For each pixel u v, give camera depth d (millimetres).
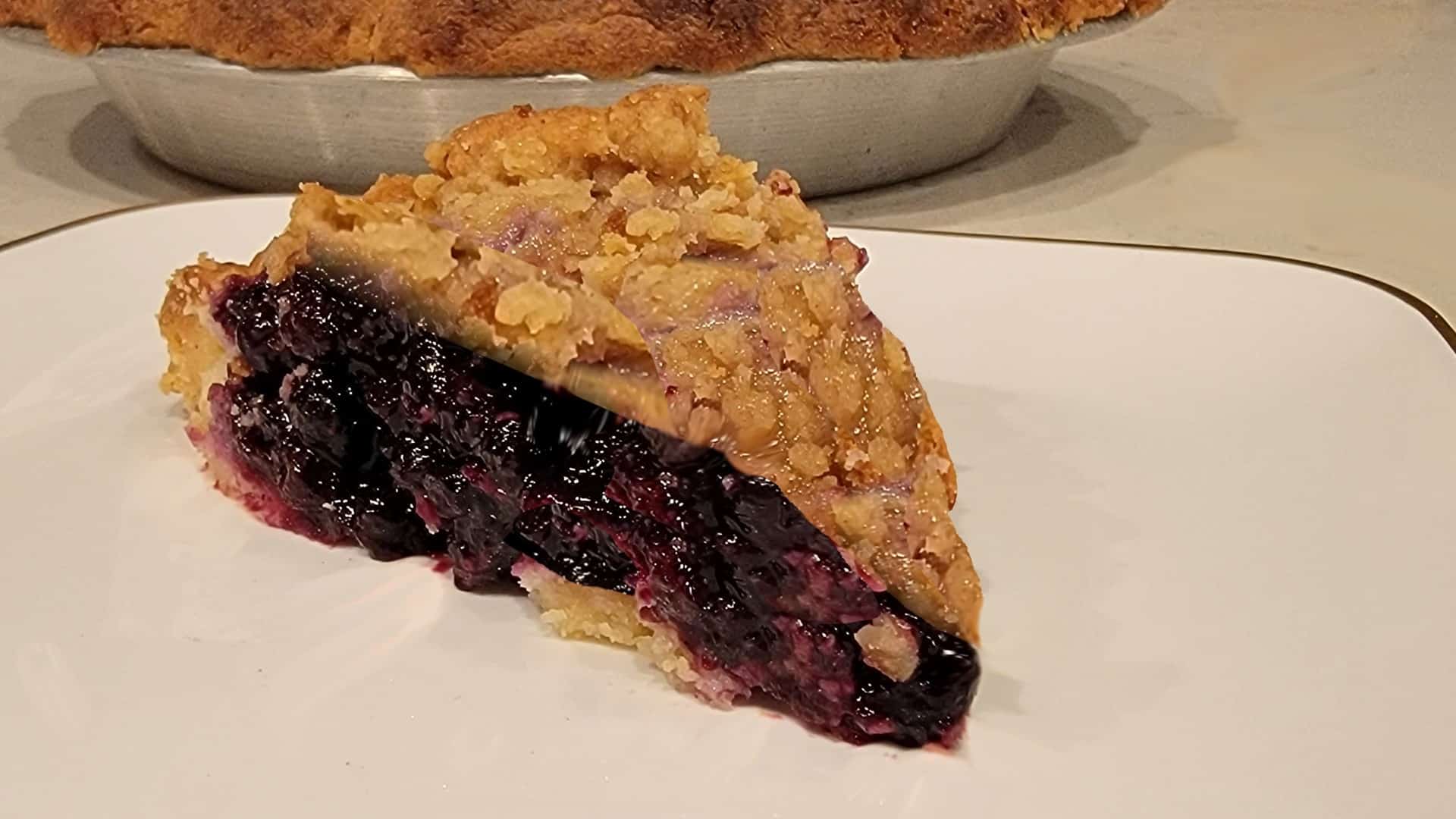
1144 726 183
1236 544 213
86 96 461
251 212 293
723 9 331
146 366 258
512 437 203
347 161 352
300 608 208
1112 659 194
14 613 204
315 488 219
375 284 211
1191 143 420
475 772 182
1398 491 219
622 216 214
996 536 217
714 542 192
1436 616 195
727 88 335
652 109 226
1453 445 225
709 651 194
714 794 179
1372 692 185
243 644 201
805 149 357
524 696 194
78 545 218
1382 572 204
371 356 213
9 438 239
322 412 216
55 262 279
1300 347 252
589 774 182
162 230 289
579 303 199
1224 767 177
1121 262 276
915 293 275
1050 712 187
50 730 186
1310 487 223
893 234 288
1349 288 260
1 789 177
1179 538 215
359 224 213
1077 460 232
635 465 196
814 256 213
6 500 225
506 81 332
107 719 188
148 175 390
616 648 204
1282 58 503
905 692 185
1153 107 453
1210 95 465
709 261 210
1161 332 261
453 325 207
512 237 211
